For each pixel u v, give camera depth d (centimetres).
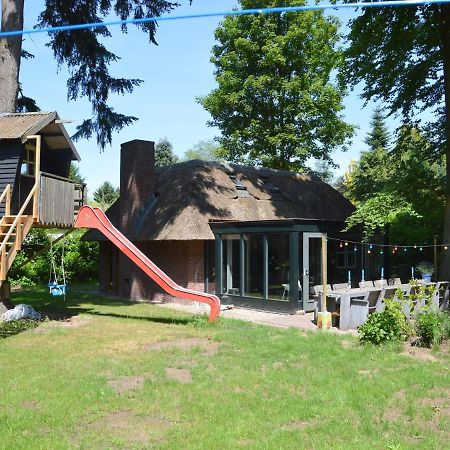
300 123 3612
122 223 2284
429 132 2247
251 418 694
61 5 1986
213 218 2045
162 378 879
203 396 784
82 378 879
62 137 1684
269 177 2539
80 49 2044
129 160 2281
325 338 1213
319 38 3522
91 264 3053
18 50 1728
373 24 1977
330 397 779
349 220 2027
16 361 1008
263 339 1215
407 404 748
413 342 1131
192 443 609
